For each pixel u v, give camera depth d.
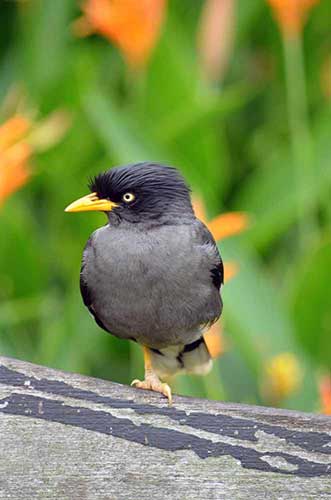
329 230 11.21
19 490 6.45
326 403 8.98
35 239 11.21
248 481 6.48
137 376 11.02
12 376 6.55
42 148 11.41
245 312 10.45
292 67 12.23
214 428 6.54
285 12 11.68
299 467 6.49
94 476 6.48
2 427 6.50
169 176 8.44
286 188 11.85
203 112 11.52
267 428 6.52
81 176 11.90
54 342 10.84
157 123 12.14
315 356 10.77
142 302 8.20
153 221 8.30
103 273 8.20
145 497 6.47
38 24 13.05
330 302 10.48
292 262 12.38
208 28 12.29
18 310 11.21
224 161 12.41
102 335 11.27
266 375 10.12
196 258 8.19
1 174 9.42
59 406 6.53
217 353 8.95
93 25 11.58
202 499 6.48
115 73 13.48
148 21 10.98
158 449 6.51
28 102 12.23
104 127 11.09
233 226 9.27
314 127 12.14
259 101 13.92
